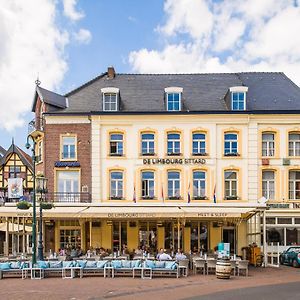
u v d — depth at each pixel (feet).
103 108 110.32
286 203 107.86
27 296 52.08
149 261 71.77
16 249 114.73
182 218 93.91
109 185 107.86
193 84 119.75
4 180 129.70
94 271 73.05
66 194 107.55
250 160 107.96
